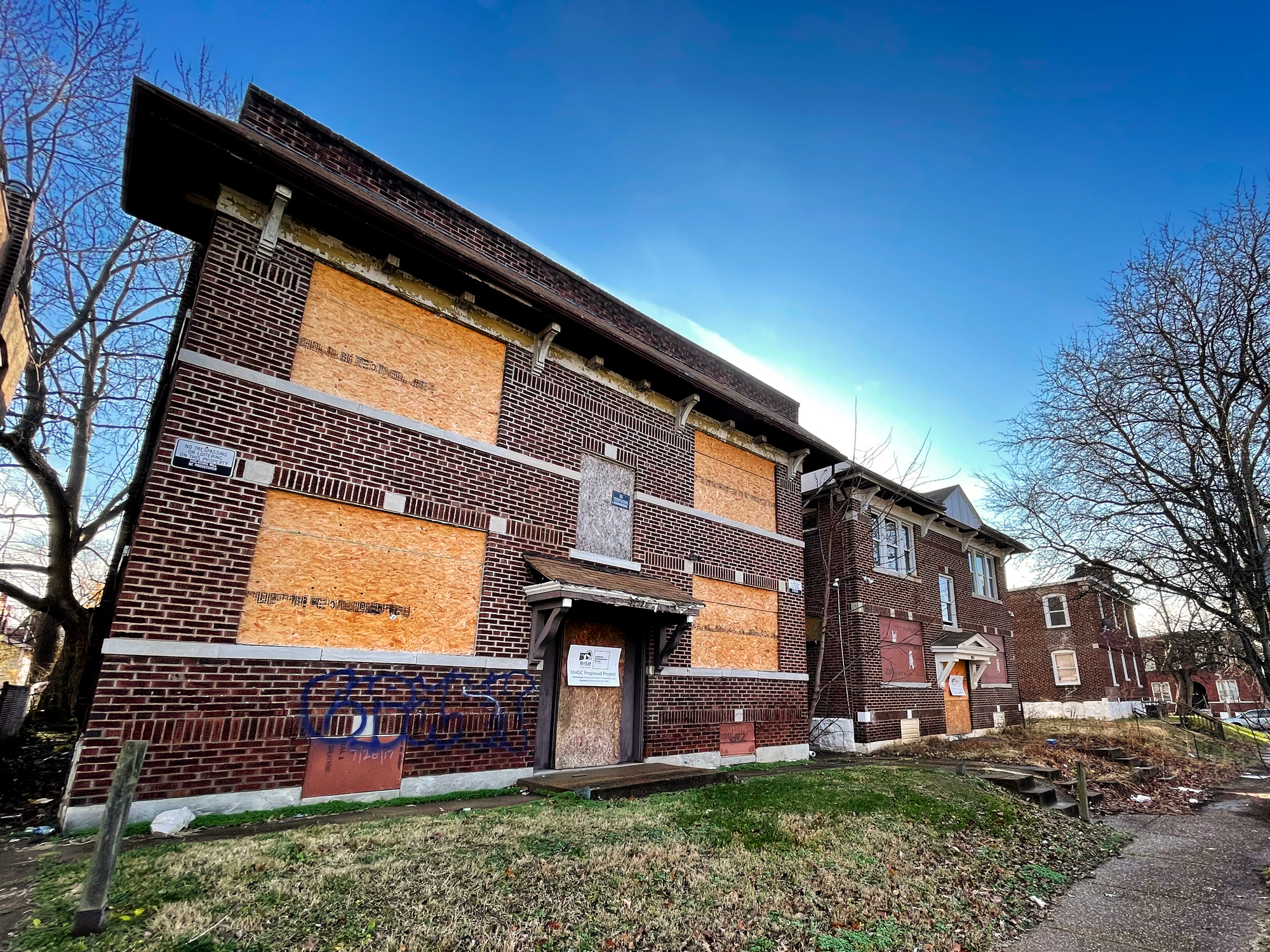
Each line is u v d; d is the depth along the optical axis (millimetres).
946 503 24688
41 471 13398
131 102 6809
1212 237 11141
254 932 3988
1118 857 8891
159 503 6871
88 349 15281
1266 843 9781
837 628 18656
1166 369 11570
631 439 12250
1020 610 34688
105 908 3926
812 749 17688
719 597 13359
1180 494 11688
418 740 8289
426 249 8922
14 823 6352
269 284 8086
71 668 14273
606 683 11047
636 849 5980
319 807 7168
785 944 4758
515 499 10047
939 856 7270
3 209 8641
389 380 9016
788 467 15922
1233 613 10914
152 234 15445
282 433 7852
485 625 9281
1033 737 19562
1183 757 19188
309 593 7793
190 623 6848
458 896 4680
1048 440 12648
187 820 6246
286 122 9320
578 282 13008
